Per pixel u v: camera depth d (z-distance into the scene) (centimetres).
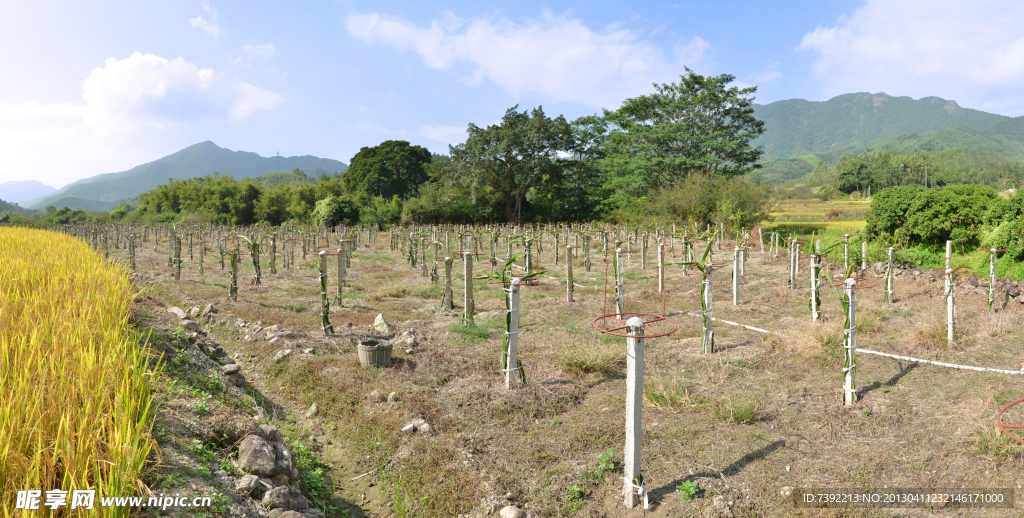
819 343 857
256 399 697
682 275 1855
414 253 2308
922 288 1346
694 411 633
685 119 4931
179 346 711
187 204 6769
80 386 390
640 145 4859
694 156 4700
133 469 329
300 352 848
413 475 500
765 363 805
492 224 5272
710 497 446
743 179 3859
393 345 909
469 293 1075
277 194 6769
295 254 2875
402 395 673
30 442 336
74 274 884
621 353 830
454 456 521
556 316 1188
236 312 1155
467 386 718
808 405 638
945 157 19675
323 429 624
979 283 1277
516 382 721
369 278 1875
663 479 480
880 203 2184
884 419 587
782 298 1299
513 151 5353
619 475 488
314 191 6994
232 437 491
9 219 6138
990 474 466
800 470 489
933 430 555
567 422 610
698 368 790
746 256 1986
